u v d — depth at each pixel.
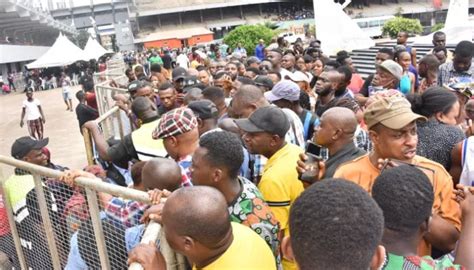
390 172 1.85
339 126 3.05
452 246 2.29
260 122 3.04
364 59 16.25
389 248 1.76
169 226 1.92
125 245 2.68
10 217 3.87
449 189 2.53
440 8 68.75
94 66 29.59
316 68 8.08
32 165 3.31
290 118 4.04
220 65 10.44
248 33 25.58
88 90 10.24
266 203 2.71
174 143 3.25
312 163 2.82
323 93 5.20
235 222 2.32
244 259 2.02
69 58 30.28
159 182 2.60
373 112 2.55
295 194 2.92
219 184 2.48
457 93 4.05
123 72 18.38
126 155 4.40
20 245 3.90
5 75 39.22
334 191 1.42
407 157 2.54
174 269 2.27
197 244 1.91
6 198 3.85
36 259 3.72
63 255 3.31
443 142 3.20
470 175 2.99
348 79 5.20
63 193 3.10
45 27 58.94
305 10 74.19
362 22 38.50
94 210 2.80
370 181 2.63
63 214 3.14
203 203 1.89
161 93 5.70
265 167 3.13
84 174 2.86
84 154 11.79
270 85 5.99
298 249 1.41
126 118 7.08
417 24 26.66
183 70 7.36
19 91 36.56
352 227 1.35
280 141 3.08
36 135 14.20
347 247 1.34
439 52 8.48
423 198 1.76
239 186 2.56
